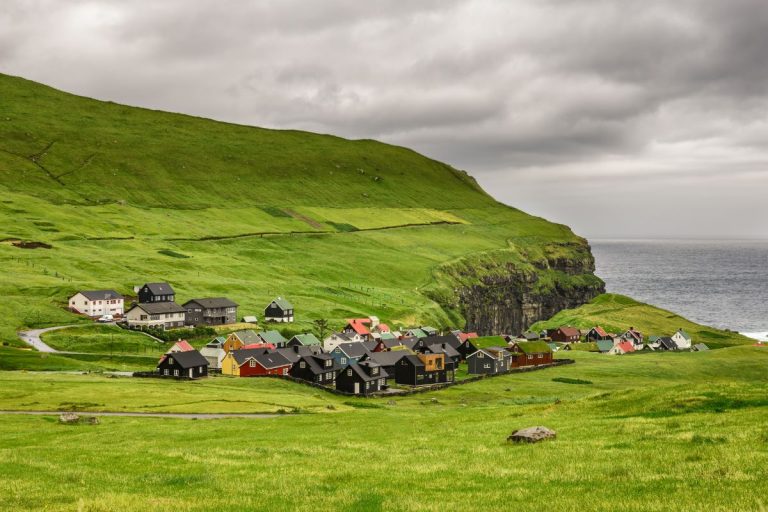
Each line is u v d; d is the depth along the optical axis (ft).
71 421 239.50
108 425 237.04
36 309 637.71
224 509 85.25
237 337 556.92
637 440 133.59
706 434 130.82
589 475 101.50
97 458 140.97
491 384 467.93
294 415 272.92
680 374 513.86
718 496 82.69
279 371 487.20
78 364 483.51
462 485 100.53
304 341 594.24
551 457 120.98
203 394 350.84
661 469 102.99
